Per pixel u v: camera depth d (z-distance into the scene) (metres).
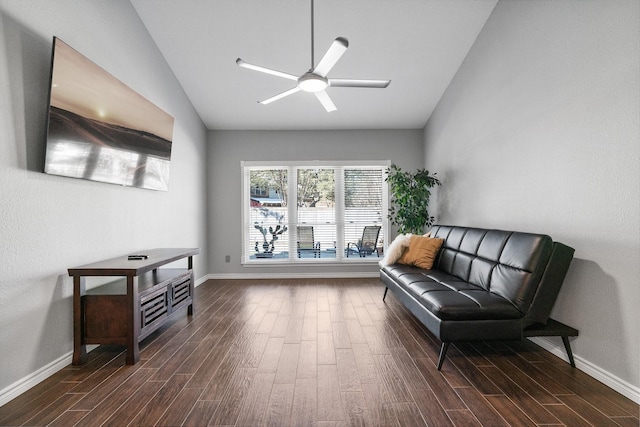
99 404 1.71
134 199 3.02
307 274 5.07
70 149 2.14
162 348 2.42
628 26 1.75
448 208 4.19
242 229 5.08
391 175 4.80
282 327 2.87
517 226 2.75
